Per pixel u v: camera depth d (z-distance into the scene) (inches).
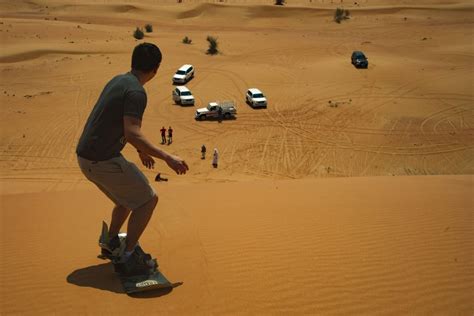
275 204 360.2
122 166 184.4
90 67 2053.4
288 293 175.0
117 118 177.6
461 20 3548.2
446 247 230.1
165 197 420.5
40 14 3892.7
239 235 253.0
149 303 164.4
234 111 1523.1
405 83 1877.5
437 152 1283.2
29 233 282.0
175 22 3759.8
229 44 2662.4
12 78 1898.4
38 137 1315.2
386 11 3941.9
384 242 238.5
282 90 1801.2
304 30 3321.9
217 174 1123.9
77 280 187.2
